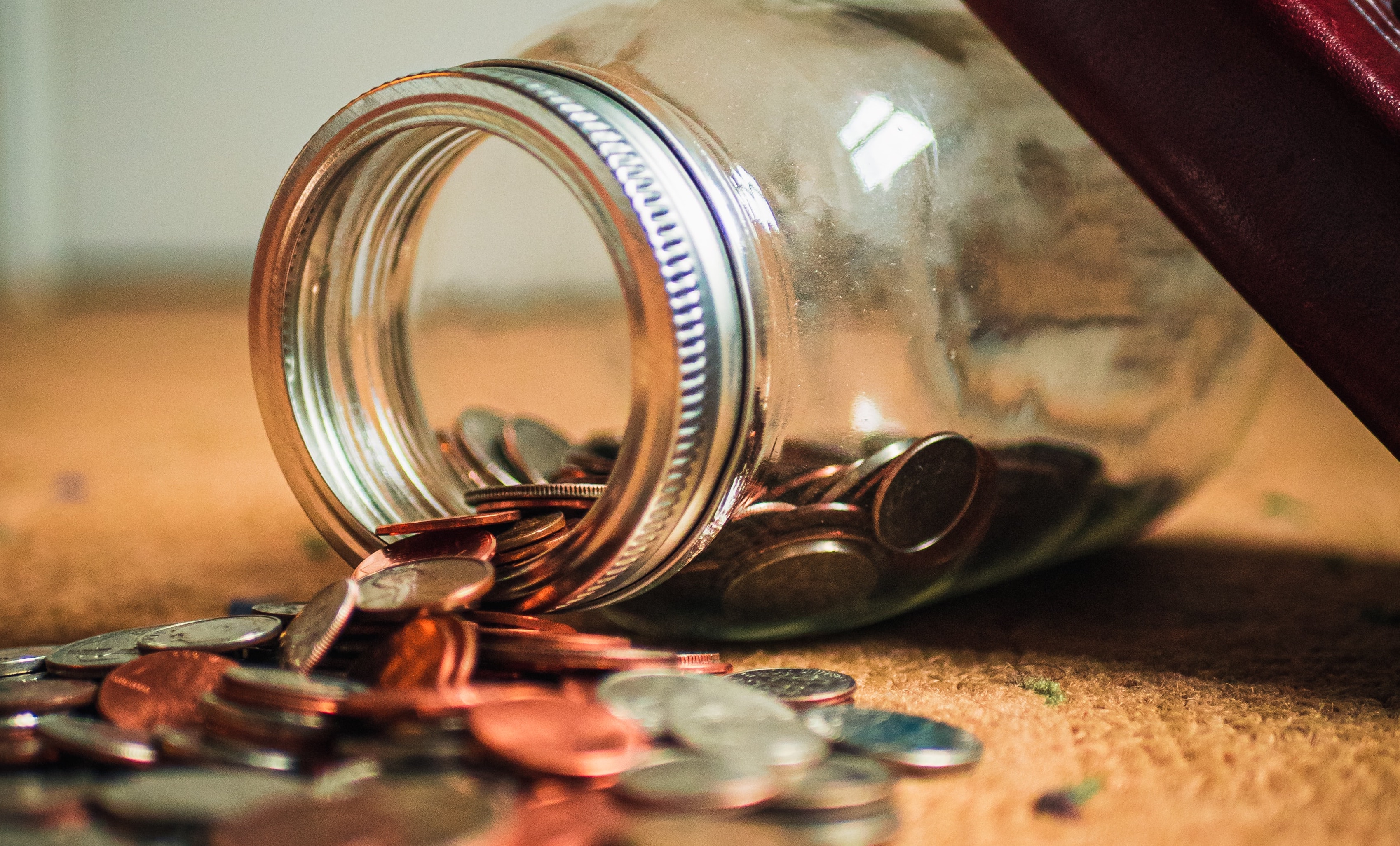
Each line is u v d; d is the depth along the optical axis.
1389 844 0.29
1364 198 0.32
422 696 0.29
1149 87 0.33
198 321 1.63
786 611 0.35
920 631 0.37
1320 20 0.32
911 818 0.29
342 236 0.35
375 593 0.32
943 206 0.33
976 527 0.35
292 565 0.42
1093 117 0.34
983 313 0.33
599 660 0.30
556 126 0.31
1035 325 0.34
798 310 0.32
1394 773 0.31
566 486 0.33
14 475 0.58
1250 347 0.39
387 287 0.37
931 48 0.35
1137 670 0.35
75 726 0.30
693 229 0.31
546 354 1.00
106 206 2.24
